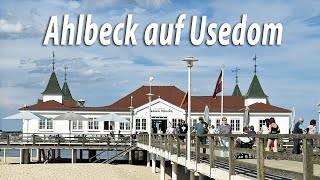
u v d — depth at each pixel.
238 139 22.42
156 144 35.69
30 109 57.53
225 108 61.72
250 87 63.72
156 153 35.62
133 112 57.47
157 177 37.56
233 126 58.72
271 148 19.31
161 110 57.19
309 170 9.66
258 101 62.62
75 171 39.09
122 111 57.94
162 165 33.88
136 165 46.16
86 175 37.16
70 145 47.16
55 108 57.47
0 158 60.53
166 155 30.22
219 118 58.91
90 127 57.78
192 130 30.23
